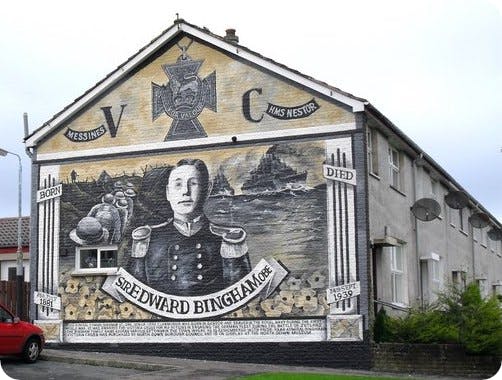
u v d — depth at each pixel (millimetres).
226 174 21094
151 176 21812
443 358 20016
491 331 20484
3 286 25219
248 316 20406
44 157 22969
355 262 19688
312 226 20141
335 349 19562
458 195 26109
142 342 21281
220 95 21422
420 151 25031
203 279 20938
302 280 20047
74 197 22531
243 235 20719
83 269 22250
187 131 21609
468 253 34500
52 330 22188
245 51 21156
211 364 19344
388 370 19547
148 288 21422
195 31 21641
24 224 34031
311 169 20344
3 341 18984
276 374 16609
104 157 22359
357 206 19844
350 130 20109
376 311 21000
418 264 25312
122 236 21875
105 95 22562
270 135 20797
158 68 22125
